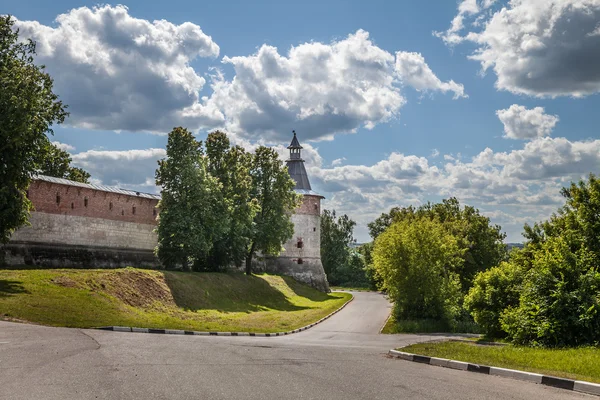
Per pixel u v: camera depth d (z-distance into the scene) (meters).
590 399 10.54
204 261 62.62
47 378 10.33
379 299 73.31
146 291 40.78
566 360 15.59
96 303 31.72
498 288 32.16
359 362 15.69
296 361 14.92
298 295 70.38
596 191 30.61
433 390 10.89
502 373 13.92
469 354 17.80
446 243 46.19
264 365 13.64
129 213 55.81
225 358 14.74
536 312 22.23
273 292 65.06
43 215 46.16
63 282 34.19
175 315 37.66
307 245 87.31
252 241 69.94
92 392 9.30
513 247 40.16
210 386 10.30
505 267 34.06
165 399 9.01
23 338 16.89
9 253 42.50
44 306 27.42
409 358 17.83
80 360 12.72
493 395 10.55
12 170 31.16
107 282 37.81
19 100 30.75
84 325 24.97
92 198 51.28
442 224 59.75
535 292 22.84
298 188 90.44
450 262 46.28
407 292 43.91
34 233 45.22
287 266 85.69
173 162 54.97
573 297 21.45
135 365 12.41
